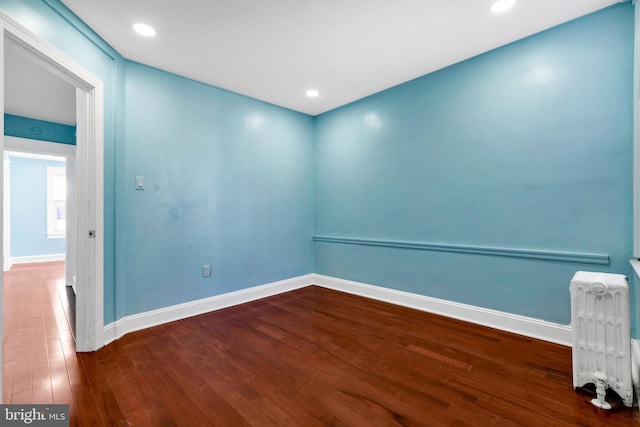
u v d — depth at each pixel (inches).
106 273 95.7
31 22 67.8
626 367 62.0
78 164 90.4
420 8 81.0
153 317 110.2
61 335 101.7
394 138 133.1
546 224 94.0
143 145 108.3
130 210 104.7
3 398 66.7
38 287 169.2
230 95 134.7
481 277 108.0
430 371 77.6
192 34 91.4
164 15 82.1
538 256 94.9
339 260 158.7
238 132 137.6
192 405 64.8
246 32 91.0
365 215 146.2
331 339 97.9
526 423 58.4
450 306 116.1
